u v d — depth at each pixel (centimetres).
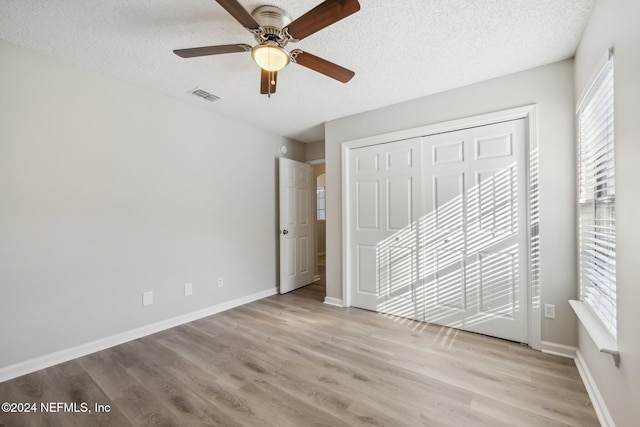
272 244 400
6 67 193
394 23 178
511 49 206
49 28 180
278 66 180
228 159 340
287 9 168
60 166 215
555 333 221
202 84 258
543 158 226
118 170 246
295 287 425
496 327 250
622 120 125
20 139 198
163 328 274
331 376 192
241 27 183
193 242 302
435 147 281
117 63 222
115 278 244
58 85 215
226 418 153
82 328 224
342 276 343
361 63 225
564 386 178
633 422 116
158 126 274
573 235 214
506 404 162
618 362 131
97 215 234
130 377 192
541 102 227
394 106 304
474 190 261
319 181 721
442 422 149
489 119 249
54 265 212
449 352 224
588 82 166
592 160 181
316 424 148
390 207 310
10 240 194
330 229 354
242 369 201
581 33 187
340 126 345
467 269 264
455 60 221
